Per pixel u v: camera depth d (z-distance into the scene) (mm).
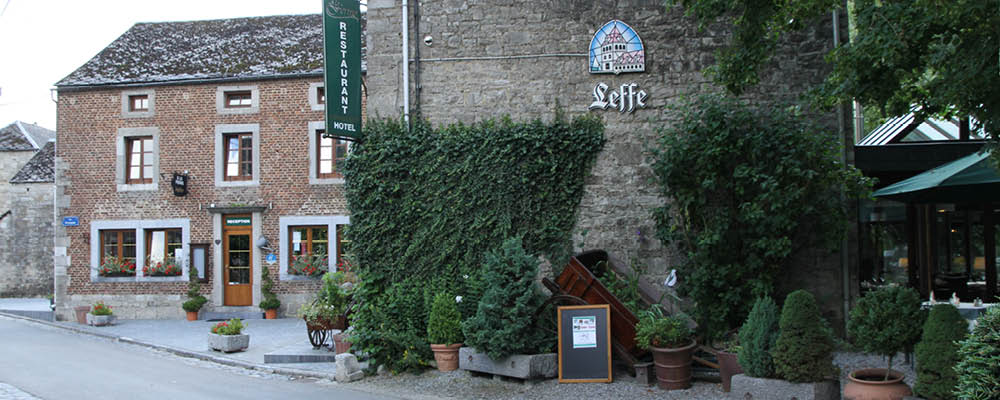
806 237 9273
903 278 12180
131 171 18891
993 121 6652
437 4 10273
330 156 18109
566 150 9805
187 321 17484
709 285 8789
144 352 12648
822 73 9570
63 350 12797
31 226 27000
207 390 8625
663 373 7469
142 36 20906
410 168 10023
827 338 6246
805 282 9406
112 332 15516
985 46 6551
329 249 17719
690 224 9164
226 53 19531
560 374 8016
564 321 8117
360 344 9344
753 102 9617
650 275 9547
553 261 9641
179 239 18625
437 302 9141
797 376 6156
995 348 4629
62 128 18969
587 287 8336
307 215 17922
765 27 8078
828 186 8797
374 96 10289
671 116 9734
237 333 12188
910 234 12156
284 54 19094
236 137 18547
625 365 8516
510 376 8180
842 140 9539
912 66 7176
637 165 9727
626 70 9828
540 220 9719
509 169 9797
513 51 10070
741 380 6504
